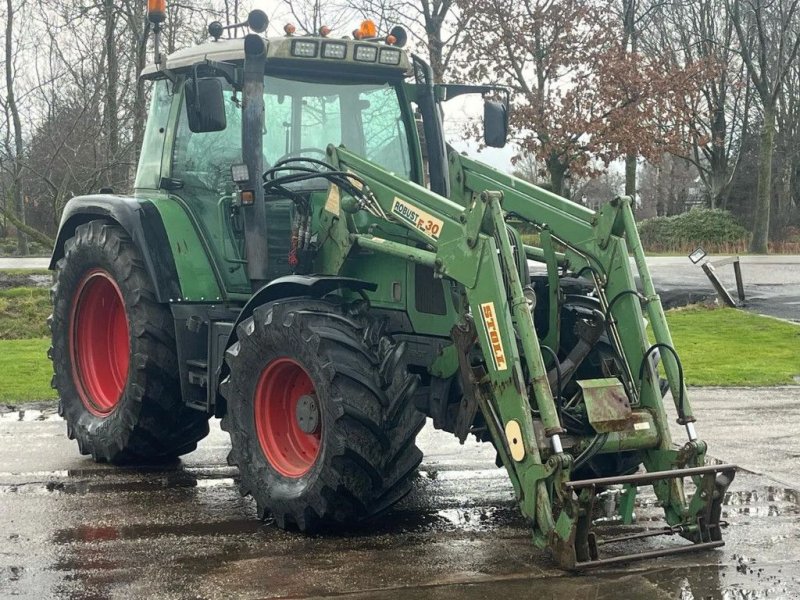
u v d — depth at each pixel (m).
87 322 7.12
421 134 6.45
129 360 6.34
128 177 19.73
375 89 6.33
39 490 5.93
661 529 4.65
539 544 4.37
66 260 7.00
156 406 6.31
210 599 4.02
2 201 23.11
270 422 5.30
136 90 17.83
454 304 5.21
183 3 19.50
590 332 5.02
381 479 4.84
